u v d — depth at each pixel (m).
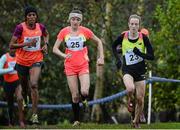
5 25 41.84
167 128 24.98
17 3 41.16
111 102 42.88
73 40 25.62
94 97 41.06
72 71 25.67
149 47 24.70
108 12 39.94
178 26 35.50
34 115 26.14
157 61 37.66
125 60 24.81
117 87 41.41
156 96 37.00
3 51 42.09
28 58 26.12
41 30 26.11
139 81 24.84
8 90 27.78
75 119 26.61
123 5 40.84
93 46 40.94
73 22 25.64
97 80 40.75
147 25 40.19
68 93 42.66
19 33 25.78
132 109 26.80
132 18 24.78
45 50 26.19
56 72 42.03
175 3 35.41
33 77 26.00
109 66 40.56
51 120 44.12
